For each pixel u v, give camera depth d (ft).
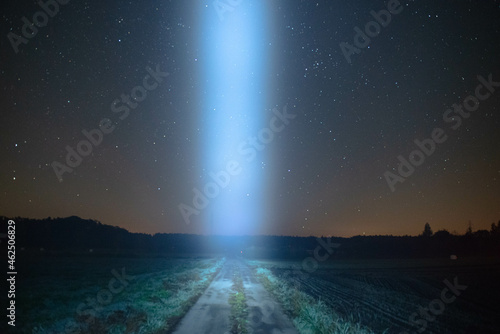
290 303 54.13
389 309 67.82
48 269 134.41
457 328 55.52
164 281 80.48
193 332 35.88
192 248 467.52
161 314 42.32
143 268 146.00
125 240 382.01
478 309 77.61
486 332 54.65
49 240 310.04
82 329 35.01
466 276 151.33
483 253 363.15
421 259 314.14
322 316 41.93
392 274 159.84
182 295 60.29
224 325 39.24
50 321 41.68
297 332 36.73
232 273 122.52
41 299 60.90
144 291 66.64
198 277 95.45
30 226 321.93
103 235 364.99
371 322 52.70
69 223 351.46
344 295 84.02
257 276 109.81
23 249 255.29
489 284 125.29
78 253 260.42
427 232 440.45
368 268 198.90
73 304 54.70
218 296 63.05
